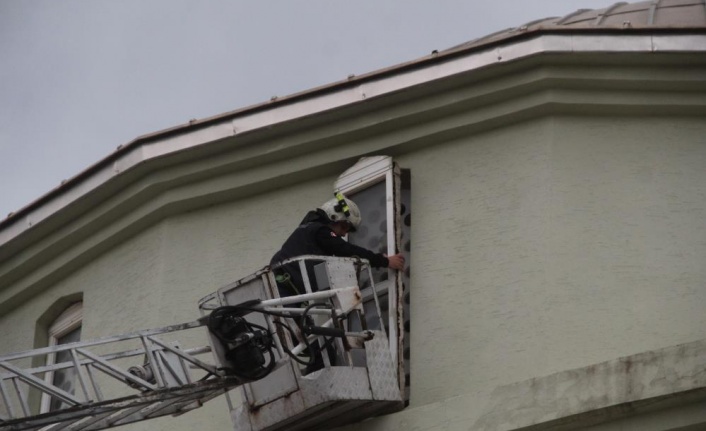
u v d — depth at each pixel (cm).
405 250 3394
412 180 3459
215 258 3669
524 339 3172
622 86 3350
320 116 3500
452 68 3372
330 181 3594
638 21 3950
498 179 3369
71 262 4003
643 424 2936
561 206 3281
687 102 3347
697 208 3269
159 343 3036
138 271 3819
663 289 3184
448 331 3262
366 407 3141
